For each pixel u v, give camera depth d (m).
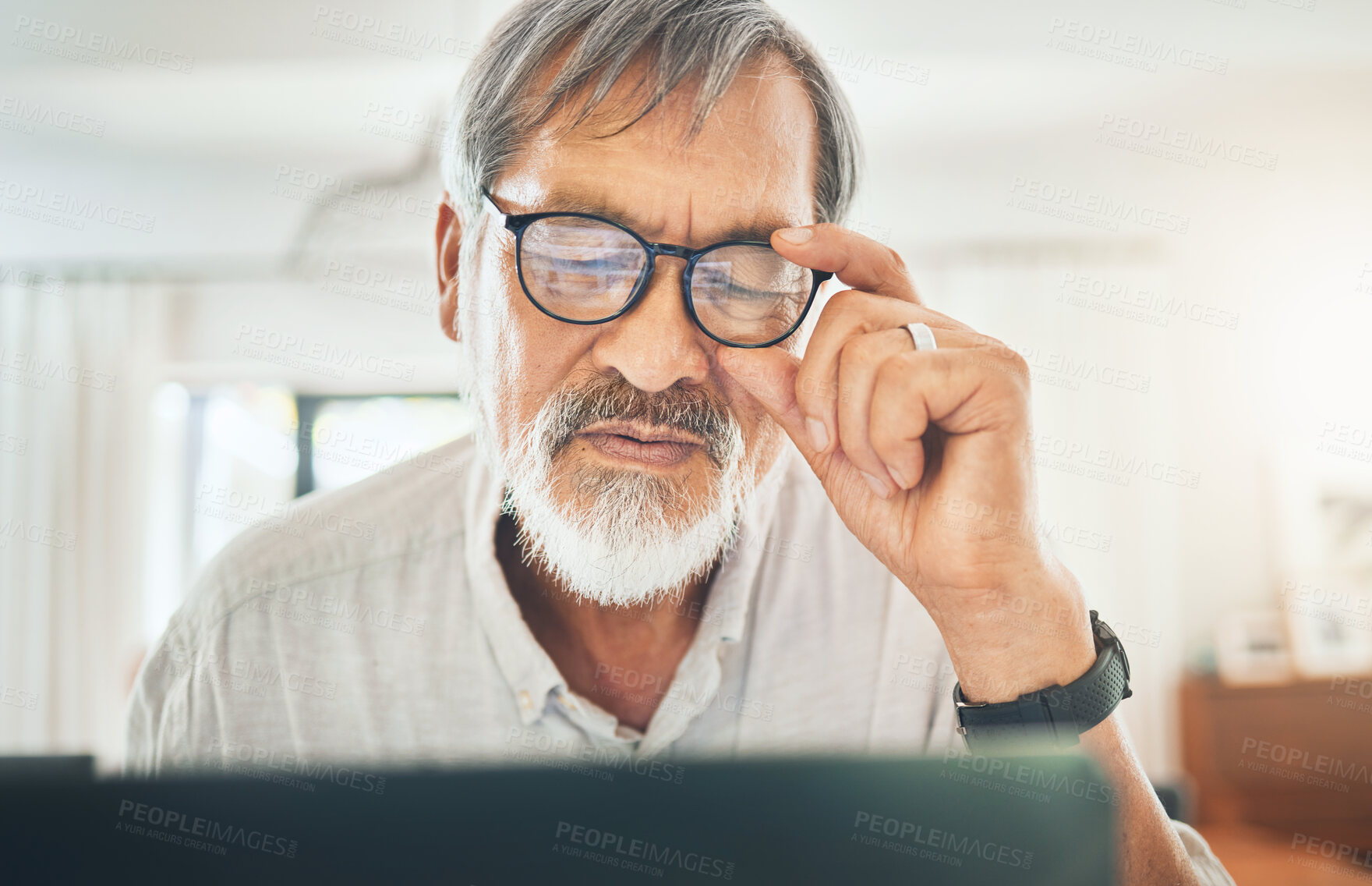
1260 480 3.58
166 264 3.68
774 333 0.79
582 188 0.77
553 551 0.82
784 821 0.29
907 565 0.71
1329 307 3.61
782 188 0.80
